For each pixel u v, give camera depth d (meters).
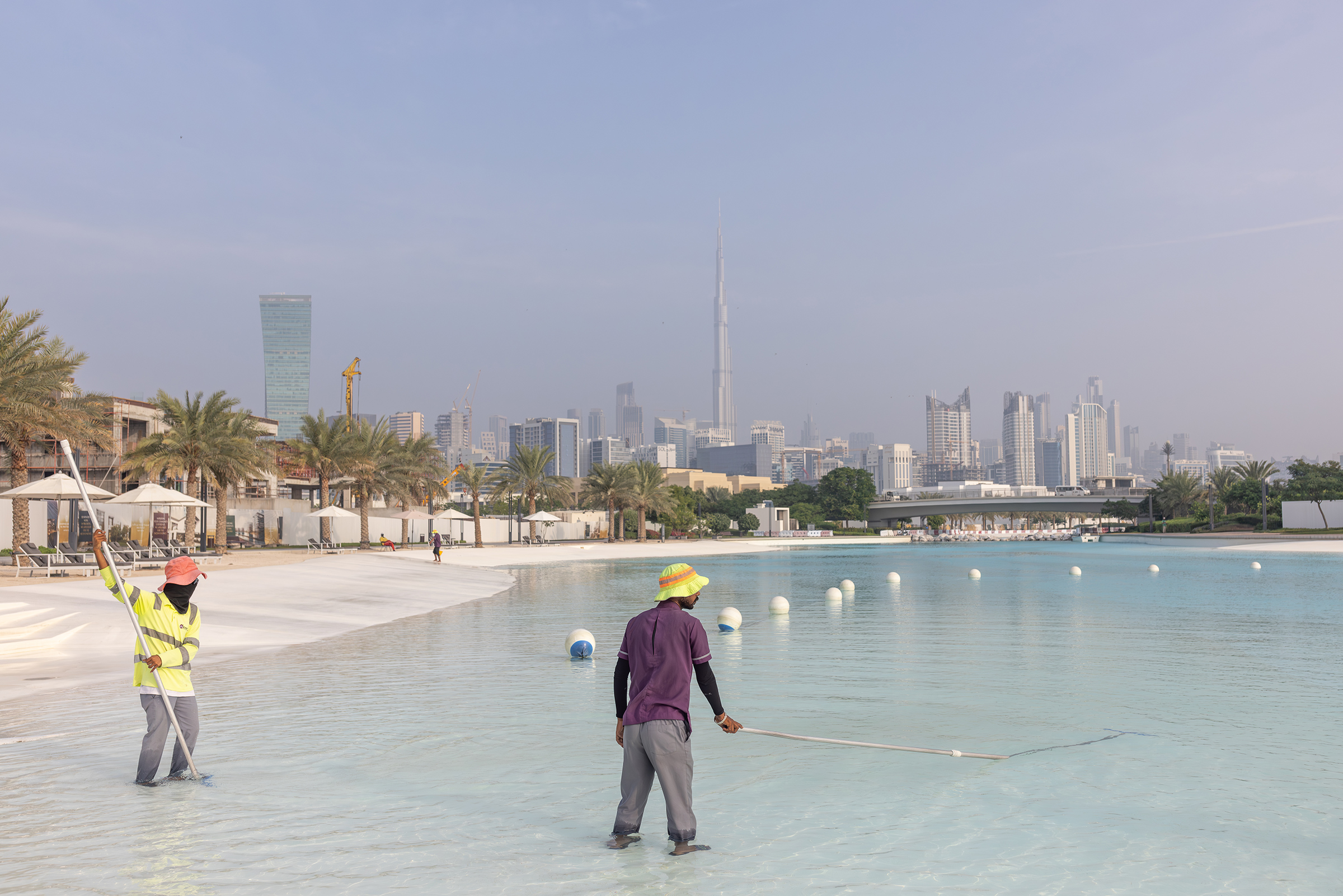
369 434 64.94
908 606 25.00
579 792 6.66
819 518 155.62
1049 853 5.30
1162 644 16.08
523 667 13.67
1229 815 6.08
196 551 37.12
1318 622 19.89
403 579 33.66
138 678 6.92
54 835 5.58
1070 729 9.02
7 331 30.81
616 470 95.38
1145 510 140.38
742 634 18.38
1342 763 7.54
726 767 7.49
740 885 4.75
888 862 5.13
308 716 9.73
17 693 10.94
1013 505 151.50
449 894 4.61
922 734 8.83
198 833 5.63
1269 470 113.19
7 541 44.22
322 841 5.49
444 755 7.88
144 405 65.75
